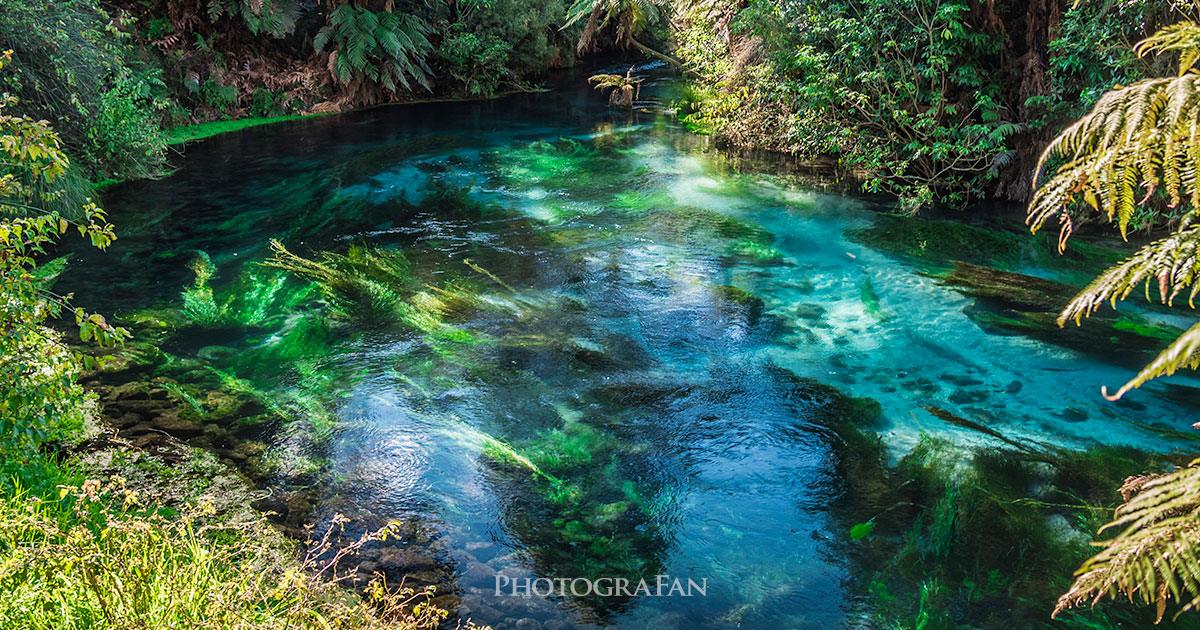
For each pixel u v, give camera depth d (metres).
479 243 8.09
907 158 9.78
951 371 5.28
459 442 4.46
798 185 10.44
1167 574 1.05
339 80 16.84
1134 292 6.52
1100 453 4.23
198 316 6.21
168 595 2.51
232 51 15.71
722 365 5.41
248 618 2.51
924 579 3.37
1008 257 7.64
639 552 3.59
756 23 10.73
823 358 5.51
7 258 3.32
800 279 7.07
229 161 11.65
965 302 6.45
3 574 2.47
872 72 9.51
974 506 3.83
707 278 7.09
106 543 2.76
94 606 2.44
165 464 4.12
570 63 24.39
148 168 10.58
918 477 4.10
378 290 6.73
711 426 4.64
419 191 10.16
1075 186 1.15
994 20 9.09
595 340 5.81
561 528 3.75
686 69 17.75
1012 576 3.36
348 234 8.38
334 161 11.77
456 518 3.80
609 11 19.17
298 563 3.33
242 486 3.97
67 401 3.68
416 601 3.20
